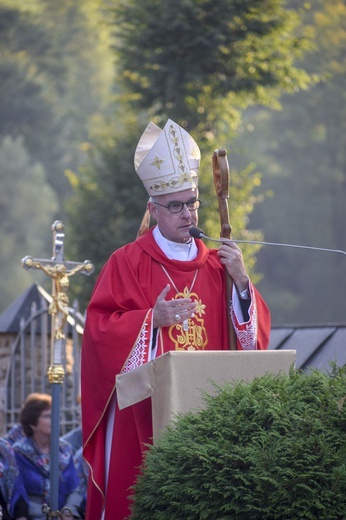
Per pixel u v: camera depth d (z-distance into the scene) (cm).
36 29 11850
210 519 945
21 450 1906
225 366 1104
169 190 1327
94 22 12575
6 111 11738
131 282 1312
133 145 5278
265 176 11700
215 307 1339
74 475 1928
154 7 4950
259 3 4891
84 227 5281
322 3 9050
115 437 1254
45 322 2673
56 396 1756
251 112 11725
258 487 928
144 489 1009
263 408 988
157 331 1282
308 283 11769
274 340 1739
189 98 4947
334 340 1623
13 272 11412
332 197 11750
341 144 11538
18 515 1873
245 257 5012
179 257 1343
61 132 12069
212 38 4828
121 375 1129
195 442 991
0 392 2706
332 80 10425
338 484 928
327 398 997
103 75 12700
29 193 11600
